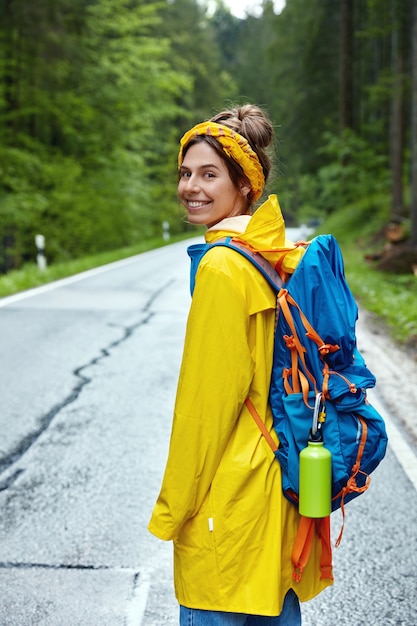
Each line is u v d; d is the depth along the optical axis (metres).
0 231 22.70
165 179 42.78
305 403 1.76
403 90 23.53
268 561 1.77
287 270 1.85
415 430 5.23
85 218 26.38
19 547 3.51
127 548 3.51
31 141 23.83
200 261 1.81
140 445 4.99
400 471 4.53
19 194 22.23
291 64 38.19
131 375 6.99
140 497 4.11
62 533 3.66
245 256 1.78
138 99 27.67
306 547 1.82
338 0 33.56
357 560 3.42
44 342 8.62
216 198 1.89
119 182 28.86
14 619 2.89
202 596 1.79
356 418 1.79
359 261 18.91
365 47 34.94
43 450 4.89
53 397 6.20
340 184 29.25
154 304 11.91
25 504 4.02
